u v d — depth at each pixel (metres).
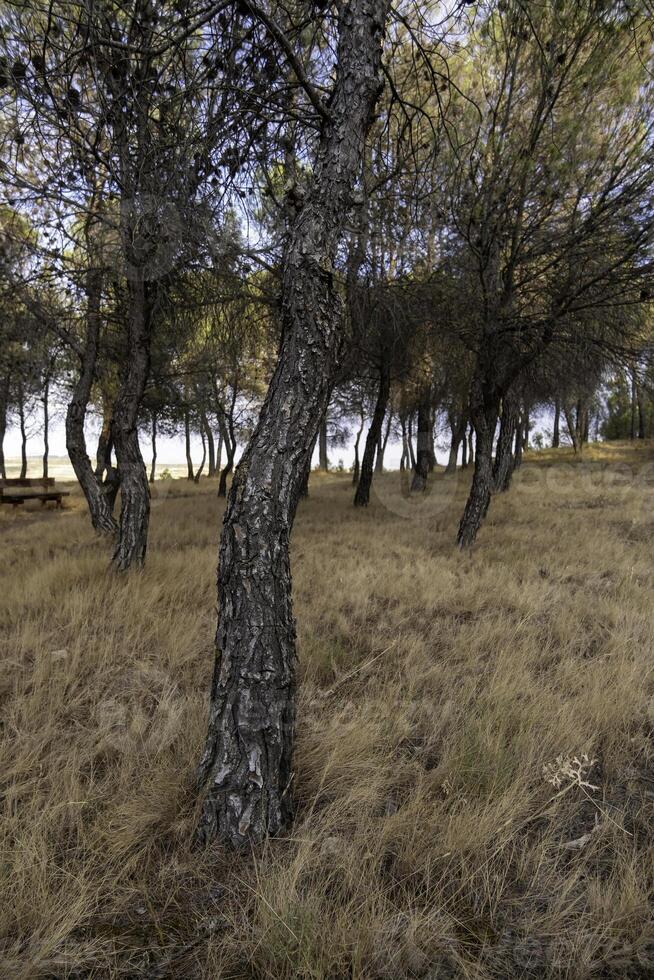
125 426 6.34
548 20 5.14
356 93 2.39
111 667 3.79
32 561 7.59
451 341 8.62
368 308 7.29
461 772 2.44
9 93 3.02
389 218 5.32
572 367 8.80
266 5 3.11
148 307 6.61
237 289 6.63
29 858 1.86
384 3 2.50
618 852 2.02
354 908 1.76
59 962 1.58
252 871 1.95
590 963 1.57
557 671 3.70
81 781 2.49
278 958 1.57
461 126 6.08
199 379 12.62
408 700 3.30
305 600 5.62
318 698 3.37
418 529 10.64
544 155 6.10
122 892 1.88
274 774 2.15
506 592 5.73
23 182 4.60
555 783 2.30
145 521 6.38
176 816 2.23
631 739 2.86
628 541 9.19
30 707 3.06
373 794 2.33
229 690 2.17
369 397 15.73
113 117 3.34
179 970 1.58
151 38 2.80
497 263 7.45
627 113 5.78
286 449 2.23
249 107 3.22
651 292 6.09
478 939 1.68
